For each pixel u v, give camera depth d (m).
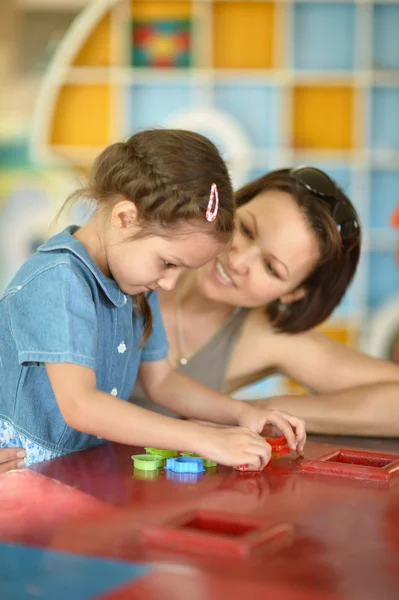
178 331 1.62
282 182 1.48
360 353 1.64
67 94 3.56
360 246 1.56
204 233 1.10
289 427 1.22
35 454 1.21
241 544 0.72
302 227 1.44
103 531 0.79
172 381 1.38
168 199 1.07
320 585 0.65
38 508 0.87
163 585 0.65
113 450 1.21
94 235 1.18
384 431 1.47
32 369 1.21
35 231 3.60
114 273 1.16
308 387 1.62
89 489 0.96
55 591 0.63
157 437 1.05
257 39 3.56
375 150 3.58
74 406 1.05
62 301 1.08
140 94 3.58
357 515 0.86
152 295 1.37
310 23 3.56
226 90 3.57
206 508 0.88
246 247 1.45
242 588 0.65
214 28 3.57
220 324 1.63
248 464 1.04
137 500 0.91
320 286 1.55
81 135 3.57
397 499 0.94
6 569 0.68
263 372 1.67
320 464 1.08
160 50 3.56
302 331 1.60
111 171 1.15
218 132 3.57
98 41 3.55
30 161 3.58
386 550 0.74
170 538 0.75
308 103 3.58
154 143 1.12
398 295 3.58
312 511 0.88
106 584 0.65
